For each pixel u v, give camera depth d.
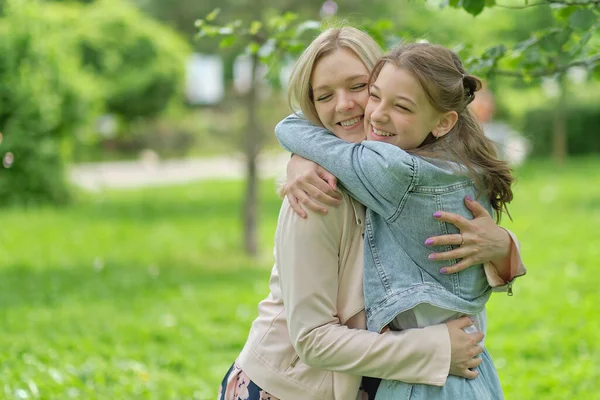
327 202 2.09
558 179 16.55
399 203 2.05
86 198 15.01
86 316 6.69
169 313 6.90
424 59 2.06
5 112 13.66
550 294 7.25
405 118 2.07
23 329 6.15
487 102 14.61
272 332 2.25
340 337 2.05
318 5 8.87
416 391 2.06
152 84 20.94
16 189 13.91
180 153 22.69
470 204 2.11
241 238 10.28
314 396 2.18
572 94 21.92
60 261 9.18
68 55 14.98
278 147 10.09
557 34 3.16
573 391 4.63
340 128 2.23
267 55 3.60
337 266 2.13
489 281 2.15
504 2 12.48
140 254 9.77
